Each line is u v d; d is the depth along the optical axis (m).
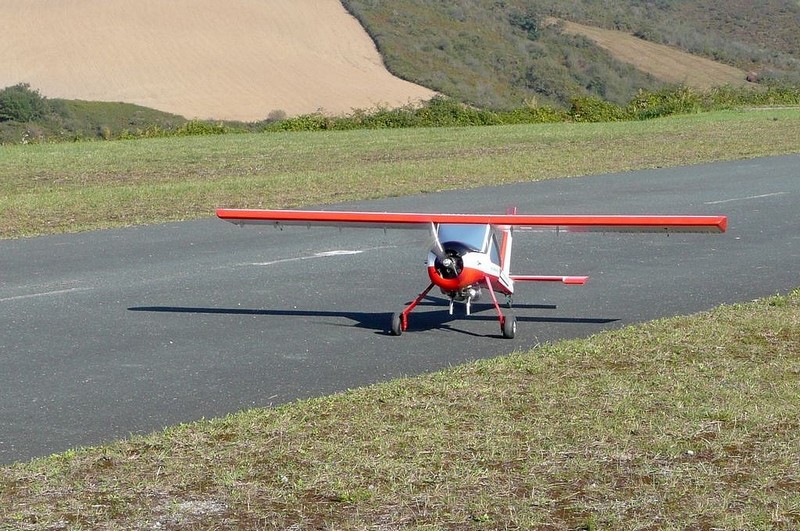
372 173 23.69
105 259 13.66
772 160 25.88
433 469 5.96
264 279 12.27
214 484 5.82
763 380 7.63
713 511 5.37
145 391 7.77
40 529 5.30
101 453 6.31
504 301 11.03
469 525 5.28
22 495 5.70
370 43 84.25
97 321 10.14
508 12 107.81
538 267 12.90
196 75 71.00
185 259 13.65
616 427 6.59
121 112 64.44
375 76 77.62
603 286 11.71
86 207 18.77
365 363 8.55
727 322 9.49
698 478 5.79
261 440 6.48
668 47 110.19
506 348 9.05
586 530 5.21
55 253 14.12
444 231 9.55
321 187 21.42
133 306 10.80
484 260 9.17
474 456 6.15
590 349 8.55
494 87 87.50
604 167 24.84
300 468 6.02
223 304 10.91
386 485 5.75
